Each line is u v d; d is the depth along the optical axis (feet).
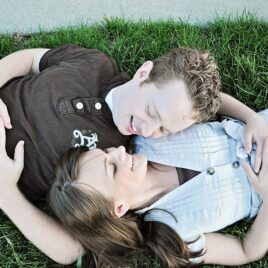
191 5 7.88
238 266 6.50
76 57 6.57
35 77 6.24
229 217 6.14
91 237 5.82
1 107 6.05
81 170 5.62
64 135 6.06
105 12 7.77
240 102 6.77
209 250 6.09
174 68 5.65
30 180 6.10
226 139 6.40
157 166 6.25
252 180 6.10
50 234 5.93
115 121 6.14
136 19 7.79
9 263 6.36
